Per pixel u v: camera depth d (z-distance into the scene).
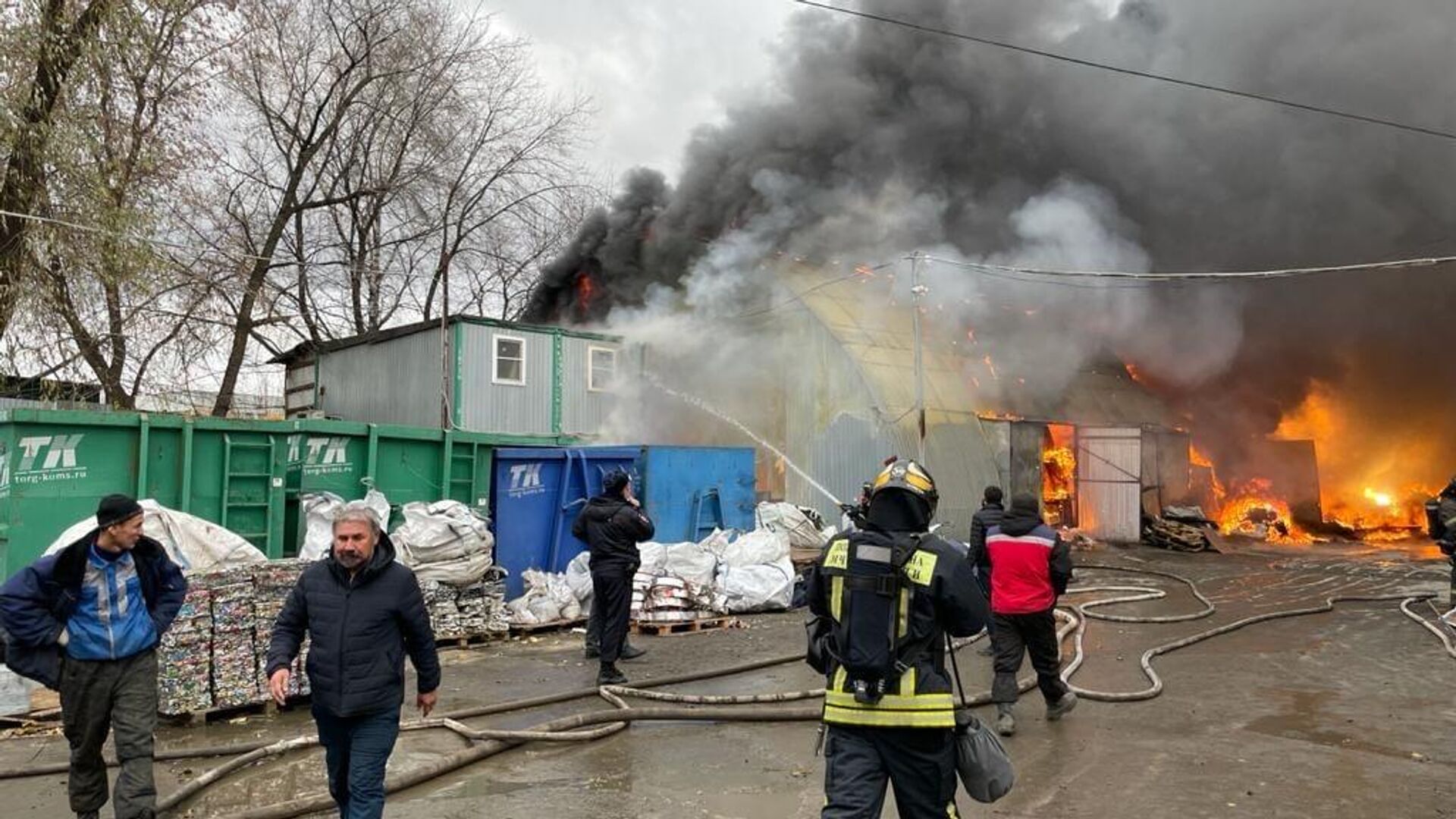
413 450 11.06
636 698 7.17
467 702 7.06
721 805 4.88
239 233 22.33
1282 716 6.74
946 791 3.25
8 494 8.11
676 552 11.38
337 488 10.32
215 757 5.62
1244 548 22.66
